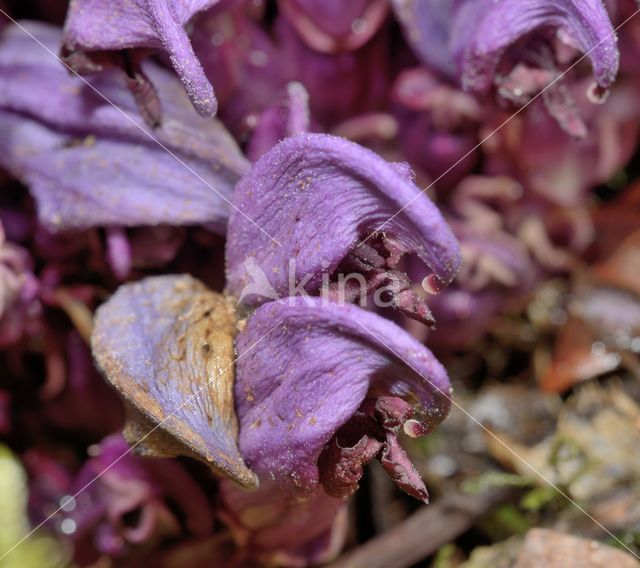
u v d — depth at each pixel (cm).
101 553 15
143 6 12
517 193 16
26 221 15
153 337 13
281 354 12
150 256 14
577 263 17
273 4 16
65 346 15
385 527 16
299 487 12
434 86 15
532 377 17
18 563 16
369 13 15
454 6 14
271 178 12
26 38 14
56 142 14
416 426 12
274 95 15
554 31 13
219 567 14
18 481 16
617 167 16
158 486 14
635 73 16
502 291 16
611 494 16
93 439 16
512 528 16
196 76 12
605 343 17
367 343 12
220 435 12
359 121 15
